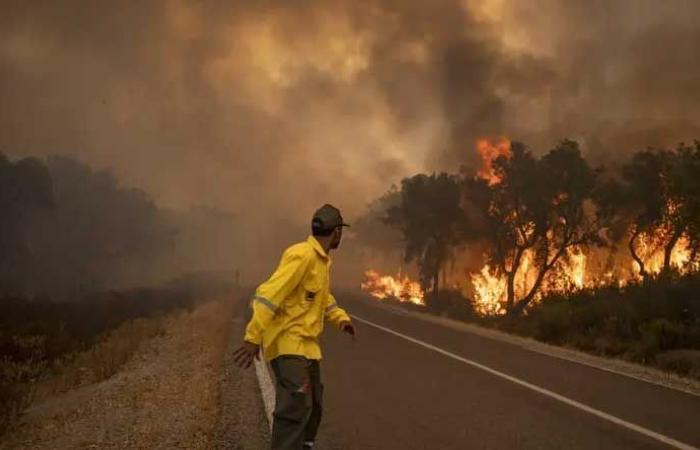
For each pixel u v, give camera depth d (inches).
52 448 279.6
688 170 869.2
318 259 168.1
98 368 515.2
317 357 169.5
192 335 620.7
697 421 285.0
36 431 327.9
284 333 165.6
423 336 639.8
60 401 423.8
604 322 644.7
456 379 390.0
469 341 599.5
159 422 286.0
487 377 397.4
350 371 419.5
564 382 382.9
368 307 1135.6
